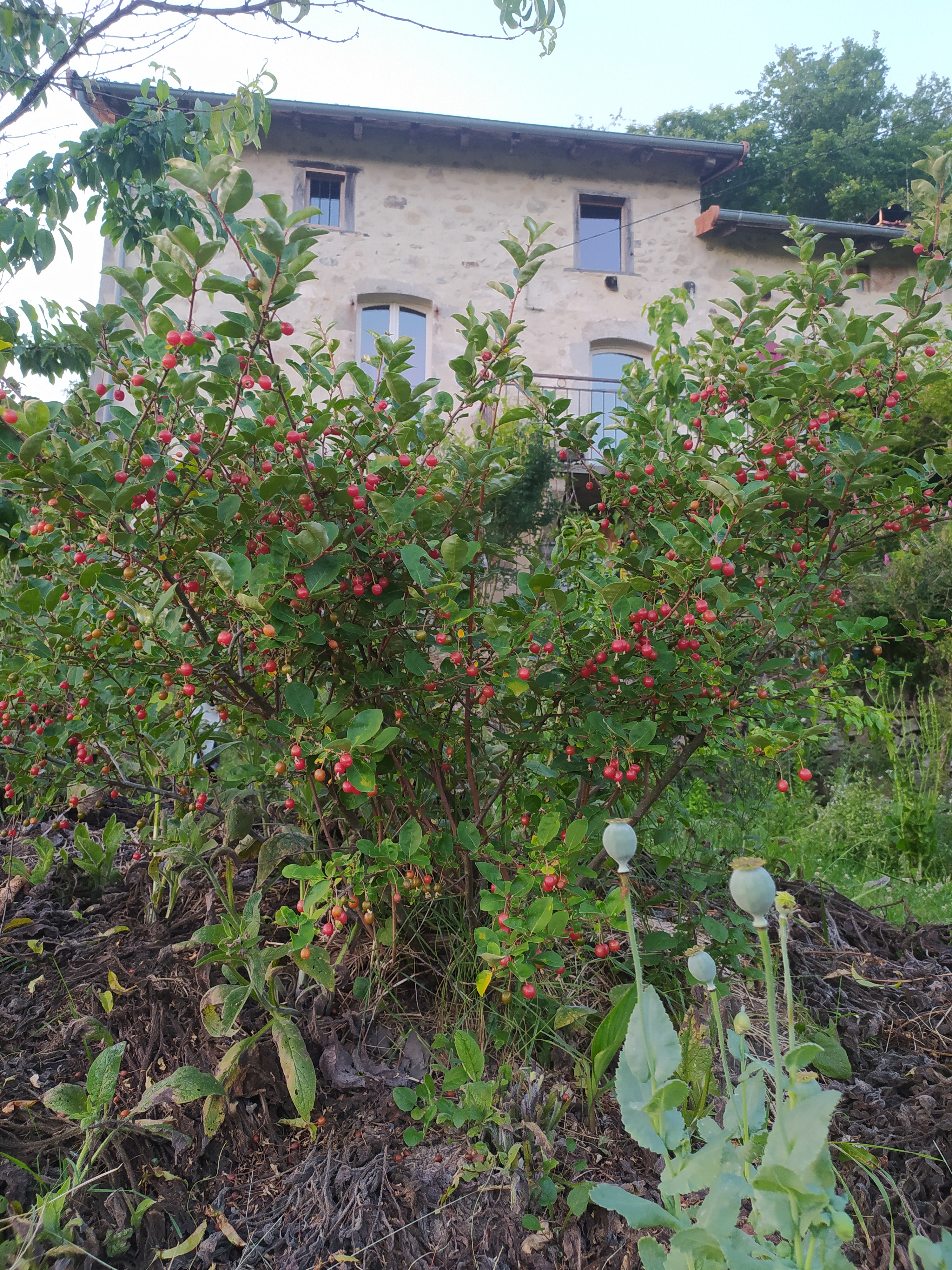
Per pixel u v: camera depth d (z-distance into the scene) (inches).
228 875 105.0
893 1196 73.7
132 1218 71.1
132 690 100.8
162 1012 93.0
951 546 274.2
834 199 832.3
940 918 168.6
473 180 464.4
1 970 105.3
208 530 82.0
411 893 97.2
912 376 111.9
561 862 83.1
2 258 159.9
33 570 101.7
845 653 124.4
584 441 126.9
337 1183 75.4
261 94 133.3
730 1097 56.4
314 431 82.4
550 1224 71.4
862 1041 102.3
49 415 71.6
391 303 451.8
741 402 120.0
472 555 79.7
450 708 99.4
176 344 72.2
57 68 151.8
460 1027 92.4
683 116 1039.6
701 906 104.8
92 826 148.3
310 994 96.7
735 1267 41.5
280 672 94.0
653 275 477.7
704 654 94.9
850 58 980.6
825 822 228.2
